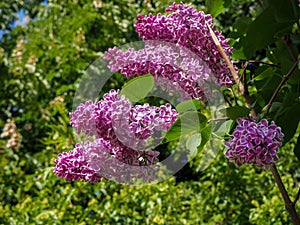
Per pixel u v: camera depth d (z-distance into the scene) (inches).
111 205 84.9
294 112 30.9
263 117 30.2
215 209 90.7
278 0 30.6
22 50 136.9
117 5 131.5
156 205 86.4
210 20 31.2
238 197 90.7
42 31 139.3
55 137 94.0
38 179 94.1
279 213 77.1
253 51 32.0
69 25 129.8
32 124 134.0
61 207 84.7
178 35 30.5
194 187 94.6
